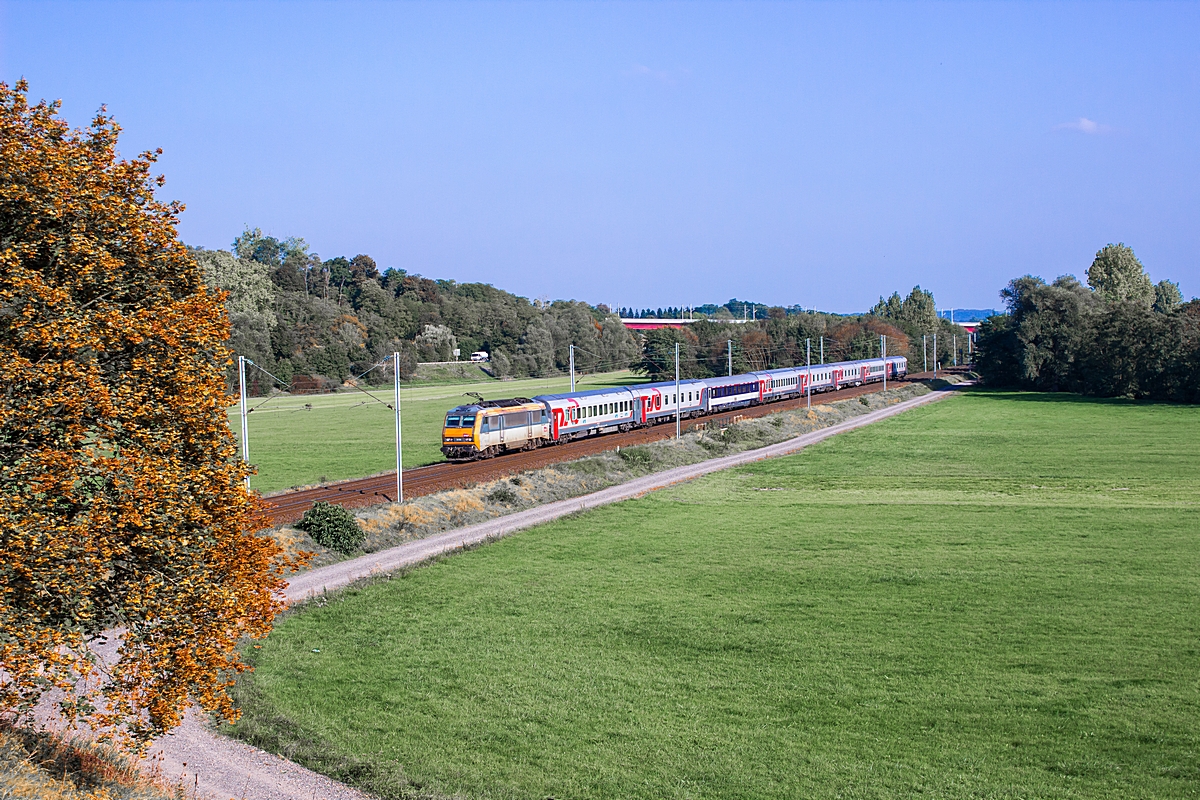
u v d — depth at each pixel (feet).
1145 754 71.67
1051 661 91.50
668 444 246.88
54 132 57.36
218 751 70.69
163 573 57.98
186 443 60.18
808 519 163.53
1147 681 86.02
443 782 67.56
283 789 64.54
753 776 69.00
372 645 97.66
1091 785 66.95
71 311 54.03
